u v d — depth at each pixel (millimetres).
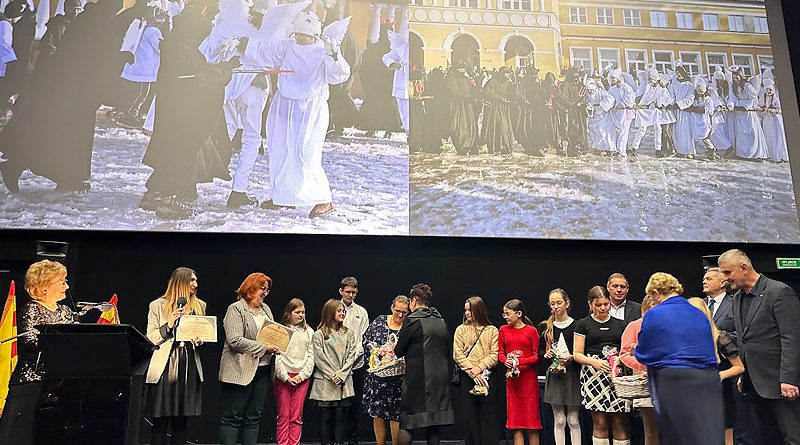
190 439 6754
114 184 6707
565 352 4996
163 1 7156
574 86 7535
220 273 7156
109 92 6887
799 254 7461
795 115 7691
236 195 6836
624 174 7332
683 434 3469
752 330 4309
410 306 5094
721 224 7301
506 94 7410
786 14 7961
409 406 4637
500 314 7402
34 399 2959
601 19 7770
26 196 6574
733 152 7520
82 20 7016
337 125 7117
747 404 4410
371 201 6984
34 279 3607
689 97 7633
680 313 3643
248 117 7016
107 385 2965
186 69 7039
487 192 7125
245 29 7211
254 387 5008
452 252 7496
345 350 5602
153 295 6996
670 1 7891
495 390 5039
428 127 7227
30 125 6723
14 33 6902
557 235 7082
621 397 4527
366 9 7445
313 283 7281
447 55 7445
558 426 5113
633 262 7590
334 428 5684
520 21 7641
